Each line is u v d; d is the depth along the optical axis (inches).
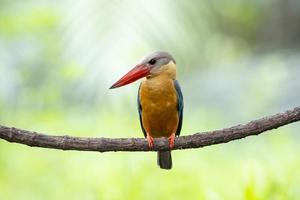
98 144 309.1
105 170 496.1
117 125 540.7
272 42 797.2
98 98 518.6
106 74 506.9
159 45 511.8
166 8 519.2
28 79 598.2
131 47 504.1
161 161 412.8
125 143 314.3
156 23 511.5
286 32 788.6
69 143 305.6
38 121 551.5
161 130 396.2
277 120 311.4
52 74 583.5
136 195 461.1
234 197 434.6
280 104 561.9
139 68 383.9
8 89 593.6
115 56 504.1
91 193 465.1
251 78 588.7
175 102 386.6
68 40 525.0
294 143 549.6
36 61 602.5
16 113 579.2
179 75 608.4
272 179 392.5
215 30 755.4
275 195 389.7
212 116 571.2
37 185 505.0
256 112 564.4
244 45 802.8
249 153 543.2
